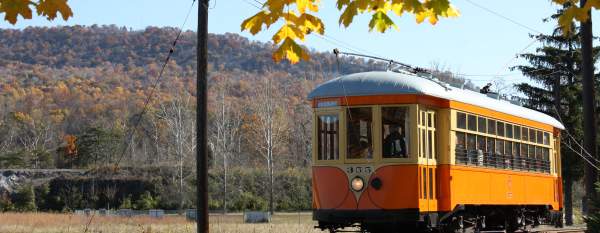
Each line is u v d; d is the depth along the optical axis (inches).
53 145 4099.4
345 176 656.4
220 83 4603.8
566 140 1658.5
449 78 1674.5
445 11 197.6
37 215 1604.3
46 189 2696.9
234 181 2728.8
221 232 911.0
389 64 726.5
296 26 208.4
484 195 735.7
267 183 2679.6
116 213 2037.4
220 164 2851.9
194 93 5693.9
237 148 3058.6
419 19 209.5
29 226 1126.4
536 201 877.8
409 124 644.1
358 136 655.1
